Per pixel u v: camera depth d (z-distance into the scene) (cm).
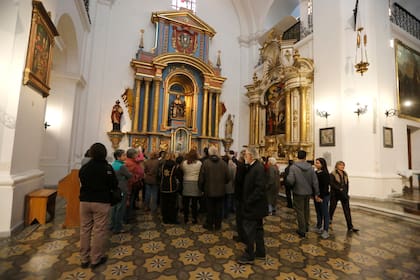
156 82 961
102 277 226
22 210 354
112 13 962
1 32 325
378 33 721
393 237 361
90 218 253
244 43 1241
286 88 902
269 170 478
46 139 689
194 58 1030
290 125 883
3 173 318
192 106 1066
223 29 1219
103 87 912
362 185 661
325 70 784
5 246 287
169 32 1025
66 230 348
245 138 1173
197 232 363
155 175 471
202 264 259
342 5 750
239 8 1259
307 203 374
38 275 226
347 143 702
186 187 399
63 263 251
